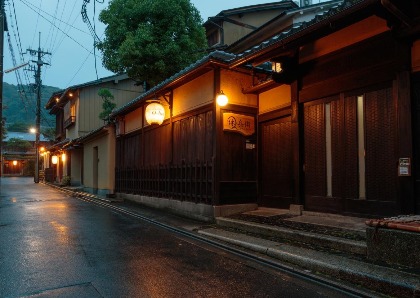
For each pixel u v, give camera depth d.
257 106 11.21
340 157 7.92
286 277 5.38
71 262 6.06
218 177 10.27
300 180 8.93
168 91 13.23
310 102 8.82
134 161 16.81
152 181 14.56
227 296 4.55
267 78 10.67
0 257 6.36
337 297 4.55
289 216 8.88
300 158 8.95
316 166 8.59
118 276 5.32
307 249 6.42
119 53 17.23
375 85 7.19
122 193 17.95
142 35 17.00
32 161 59.19
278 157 10.32
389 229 5.30
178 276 5.37
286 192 9.95
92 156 22.42
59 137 36.72
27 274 5.37
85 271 5.55
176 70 18.22
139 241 7.98
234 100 10.77
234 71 10.81
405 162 6.43
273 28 16.64
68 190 25.14
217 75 10.42
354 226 7.00
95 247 7.27
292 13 15.19
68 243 7.60
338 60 8.01
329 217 8.14
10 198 18.80
